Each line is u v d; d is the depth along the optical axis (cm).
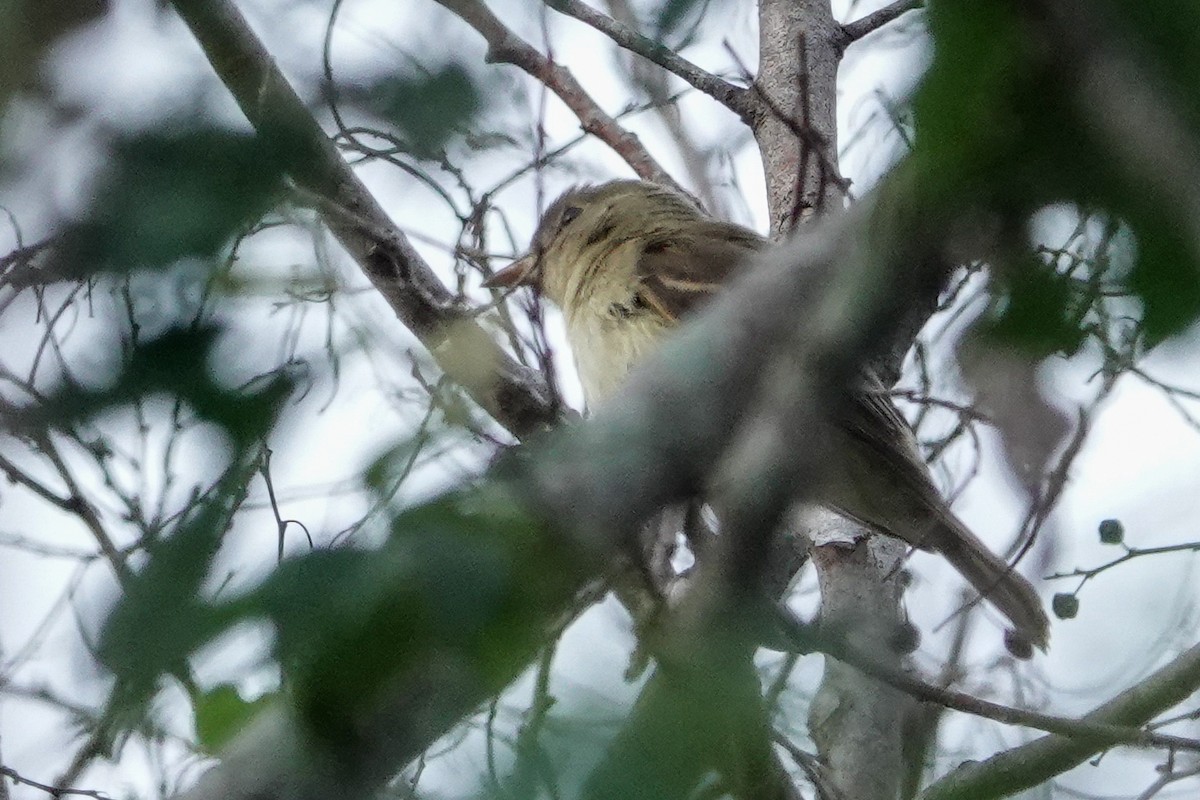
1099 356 286
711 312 309
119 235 279
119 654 263
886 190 262
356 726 260
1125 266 245
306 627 252
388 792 268
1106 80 226
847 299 282
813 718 389
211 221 284
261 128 310
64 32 290
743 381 297
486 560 256
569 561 269
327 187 346
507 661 257
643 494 288
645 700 284
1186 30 222
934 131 237
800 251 301
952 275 276
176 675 271
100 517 471
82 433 288
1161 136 226
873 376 409
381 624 250
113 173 285
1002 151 237
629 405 297
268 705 295
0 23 285
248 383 291
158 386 281
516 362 569
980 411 428
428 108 328
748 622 329
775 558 412
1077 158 236
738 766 300
